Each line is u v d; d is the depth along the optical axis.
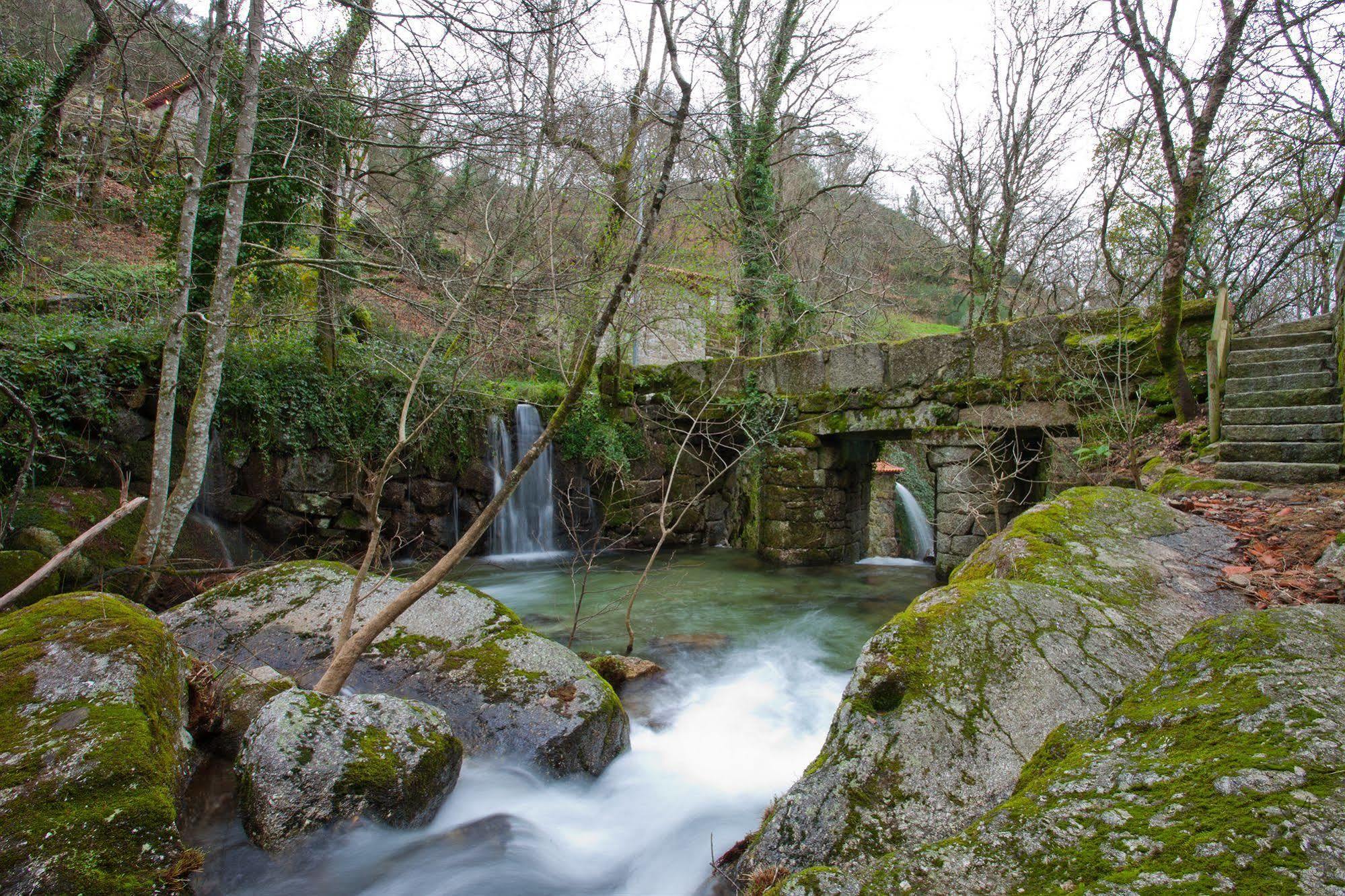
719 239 12.59
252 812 2.52
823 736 4.27
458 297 6.20
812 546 9.84
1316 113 6.22
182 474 5.75
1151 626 2.66
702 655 5.90
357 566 8.49
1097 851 1.18
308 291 11.04
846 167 16.88
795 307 13.46
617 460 11.17
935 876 1.27
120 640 2.65
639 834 3.10
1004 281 15.46
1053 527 3.74
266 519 8.19
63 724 2.24
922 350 8.73
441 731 2.93
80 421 6.62
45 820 1.93
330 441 8.59
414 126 6.63
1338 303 6.14
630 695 4.81
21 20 8.88
